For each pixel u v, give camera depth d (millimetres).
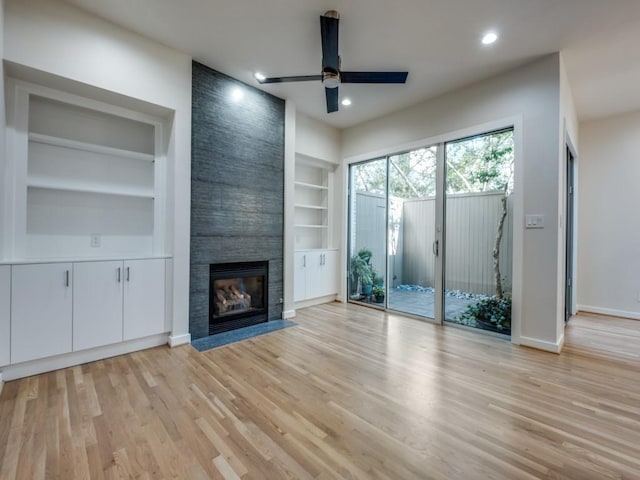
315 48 2922
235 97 3488
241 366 2547
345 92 3689
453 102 3631
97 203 2959
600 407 1970
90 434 1652
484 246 3486
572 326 3805
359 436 1662
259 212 3766
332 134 4945
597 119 4457
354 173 5020
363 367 2541
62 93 2572
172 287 3006
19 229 2420
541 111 2963
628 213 4250
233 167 3488
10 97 2355
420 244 4082
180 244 3043
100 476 1365
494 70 3186
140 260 2840
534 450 1563
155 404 1954
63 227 2771
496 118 3266
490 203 3441
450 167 3768
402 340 3211
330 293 4996
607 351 2941
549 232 2918
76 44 2396
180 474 1383
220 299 3512
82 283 2523
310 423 1774
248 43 2844
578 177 4570
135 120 3014
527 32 2588
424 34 2639
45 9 2270
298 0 2271
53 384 2195
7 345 2189
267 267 3895
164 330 2996
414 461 1478
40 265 2324
